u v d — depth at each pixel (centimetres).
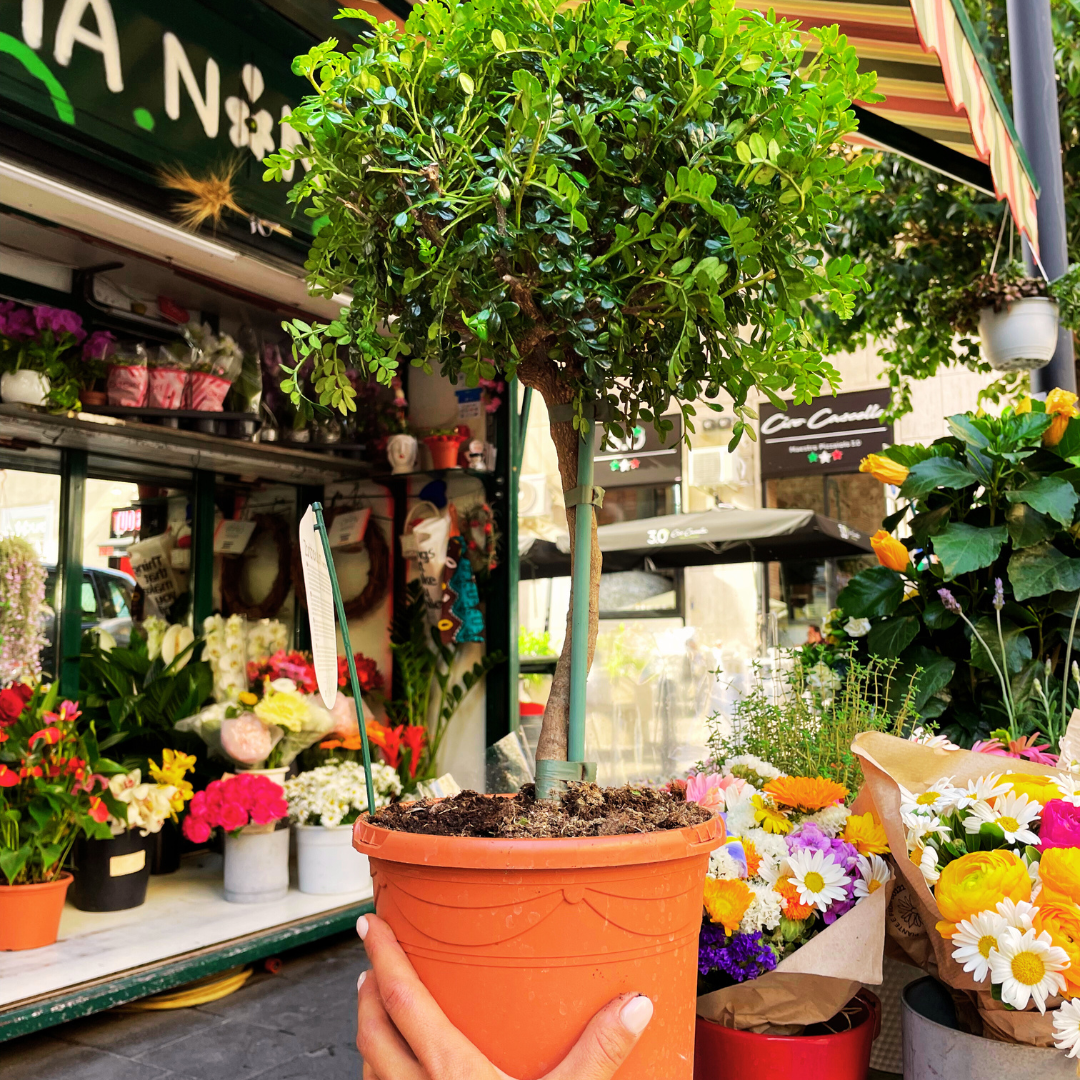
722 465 1106
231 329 436
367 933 102
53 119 261
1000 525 221
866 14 275
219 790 335
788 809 143
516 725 448
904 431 1068
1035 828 121
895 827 117
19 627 362
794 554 714
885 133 351
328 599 120
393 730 417
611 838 94
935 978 128
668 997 99
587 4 107
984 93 260
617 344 114
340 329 116
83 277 377
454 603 445
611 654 462
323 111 107
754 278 111
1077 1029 99
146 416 358
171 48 290
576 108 100
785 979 121
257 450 401
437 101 111
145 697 383
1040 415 222
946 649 227
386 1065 97
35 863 300
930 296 611
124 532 408
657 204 107
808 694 179
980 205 580
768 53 110
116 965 280
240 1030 287
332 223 120
